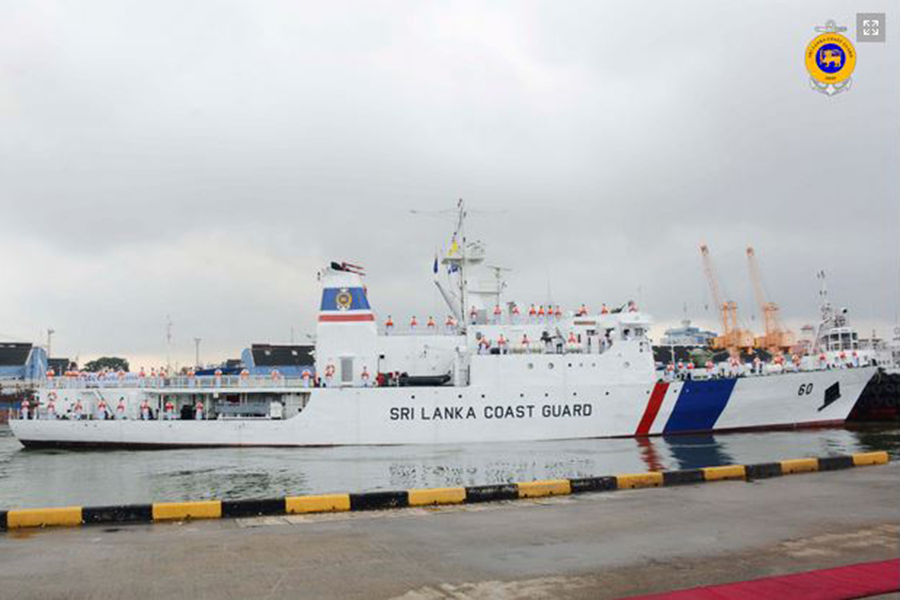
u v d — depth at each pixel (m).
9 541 11.45
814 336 68.50
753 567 9.30
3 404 75.94
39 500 22.67
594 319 39.34
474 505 14.64
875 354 65.62
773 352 93.94
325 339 38.53
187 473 27.98
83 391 38.78
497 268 43.28
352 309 38.78
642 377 37.41
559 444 34.44
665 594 8.18
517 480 24.08
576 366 36.81
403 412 35.66
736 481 17.17
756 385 37.91
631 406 36.72
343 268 39.09
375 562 9.82
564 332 39.31
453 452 32.16
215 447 36.31
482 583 8.76
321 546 10.81
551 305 41.09
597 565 9.54
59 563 9.88
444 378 37.97
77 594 8.39
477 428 35.69
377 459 30.50
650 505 14.05
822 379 39.06
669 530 11.68
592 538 11.20
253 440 36.19
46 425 37.69
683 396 37.12
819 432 38.72
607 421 36.59
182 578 9.04
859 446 32.75
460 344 39.41
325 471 27.39
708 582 8.66
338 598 8.17
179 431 36.56
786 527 11.73
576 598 8.12
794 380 38.47
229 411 38.25
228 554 10.31
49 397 39.22
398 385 37.25
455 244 41.38
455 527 12.26
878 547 10.23
